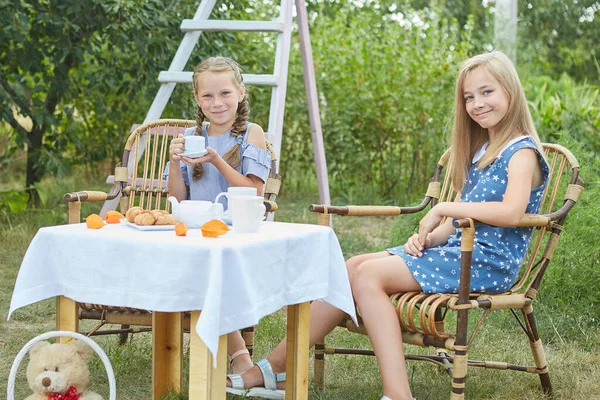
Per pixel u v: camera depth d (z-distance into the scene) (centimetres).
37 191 754
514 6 1143
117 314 304
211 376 238
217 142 344
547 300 437
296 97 886
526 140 298
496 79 301
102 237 250
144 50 695
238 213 263
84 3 666
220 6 743
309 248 271
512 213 284
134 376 341
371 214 321
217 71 333
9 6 650
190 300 235
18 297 257
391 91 868
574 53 1520
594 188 471
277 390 300
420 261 294
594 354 378
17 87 720
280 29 523
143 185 369
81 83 801
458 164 320
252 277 240
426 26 902
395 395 275
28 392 321
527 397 320
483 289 296
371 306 286
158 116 530
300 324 280
